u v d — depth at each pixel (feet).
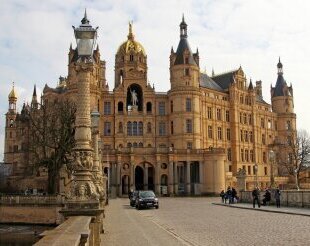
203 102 402.11
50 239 24.75
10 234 152.15
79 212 47.16
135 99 387.75
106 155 339.36
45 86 394.93
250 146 448.65
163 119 388.16
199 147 377.09
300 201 159.22
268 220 109.70
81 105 55.93
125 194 352.08
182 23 391.24
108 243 70.85
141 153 346.74
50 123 245.45
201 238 74.95
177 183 350.43
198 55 398.42
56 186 223.30
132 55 427.33
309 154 416.05
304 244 63.00
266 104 489.26
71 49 371.56
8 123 498.69
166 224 106.52
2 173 415.44
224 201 229.45
